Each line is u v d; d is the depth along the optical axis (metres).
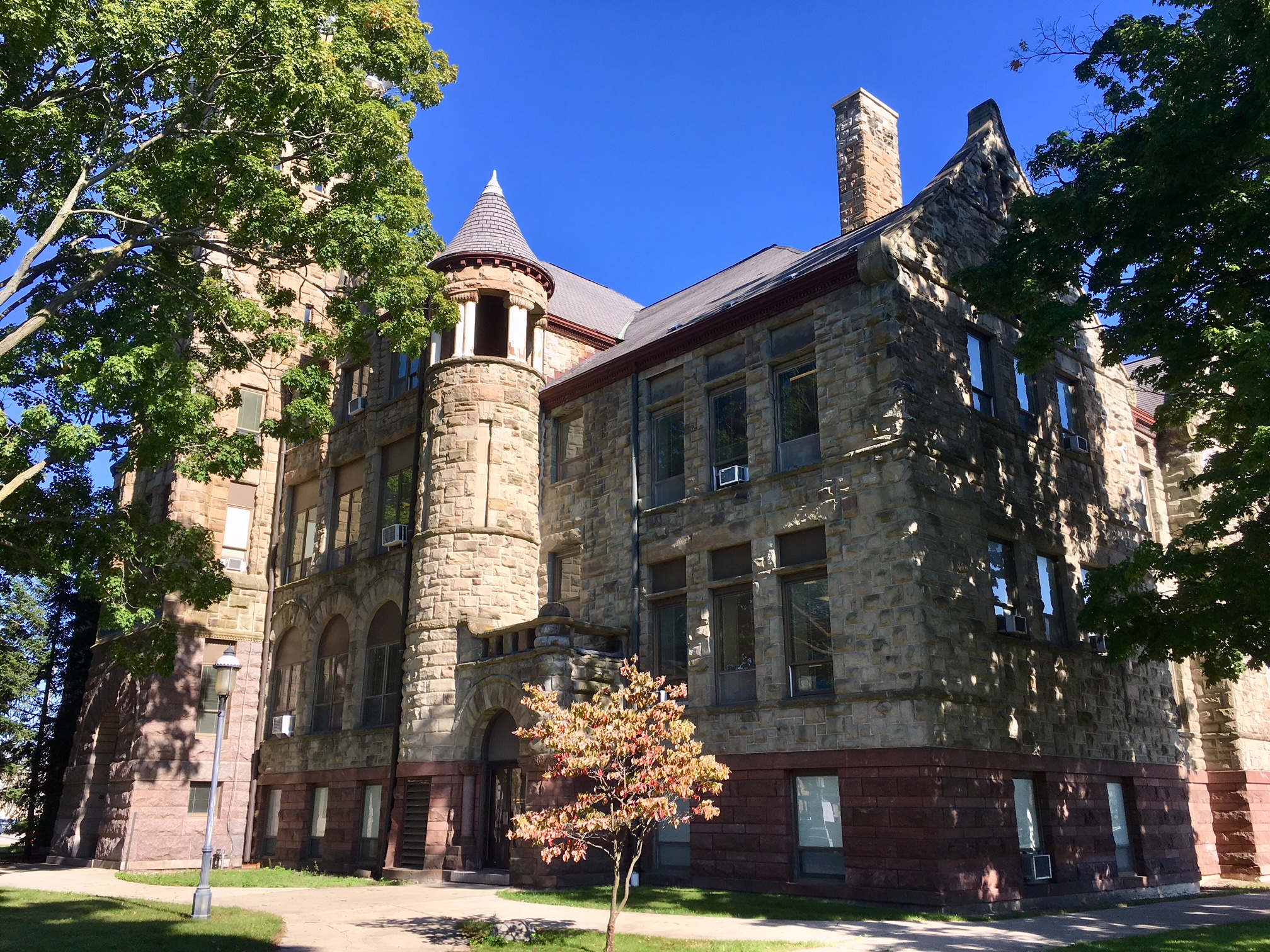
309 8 17.50
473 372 25.67
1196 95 15.33
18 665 41.19
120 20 15.45
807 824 18.27
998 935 13.45
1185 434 28.55
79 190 16.23
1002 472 20.45
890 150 27.44
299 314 33.25
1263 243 15.27
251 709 30.20
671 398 23.34
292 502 32.06
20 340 15.83
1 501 15.60
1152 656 17.11
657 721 12.68
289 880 22.95
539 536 25.88
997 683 18.31
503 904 17.09
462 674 22.98
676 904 16.55
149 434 17.94
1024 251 17.66
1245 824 25.61
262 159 17.48
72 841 29.94
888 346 18.78
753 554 20.20
